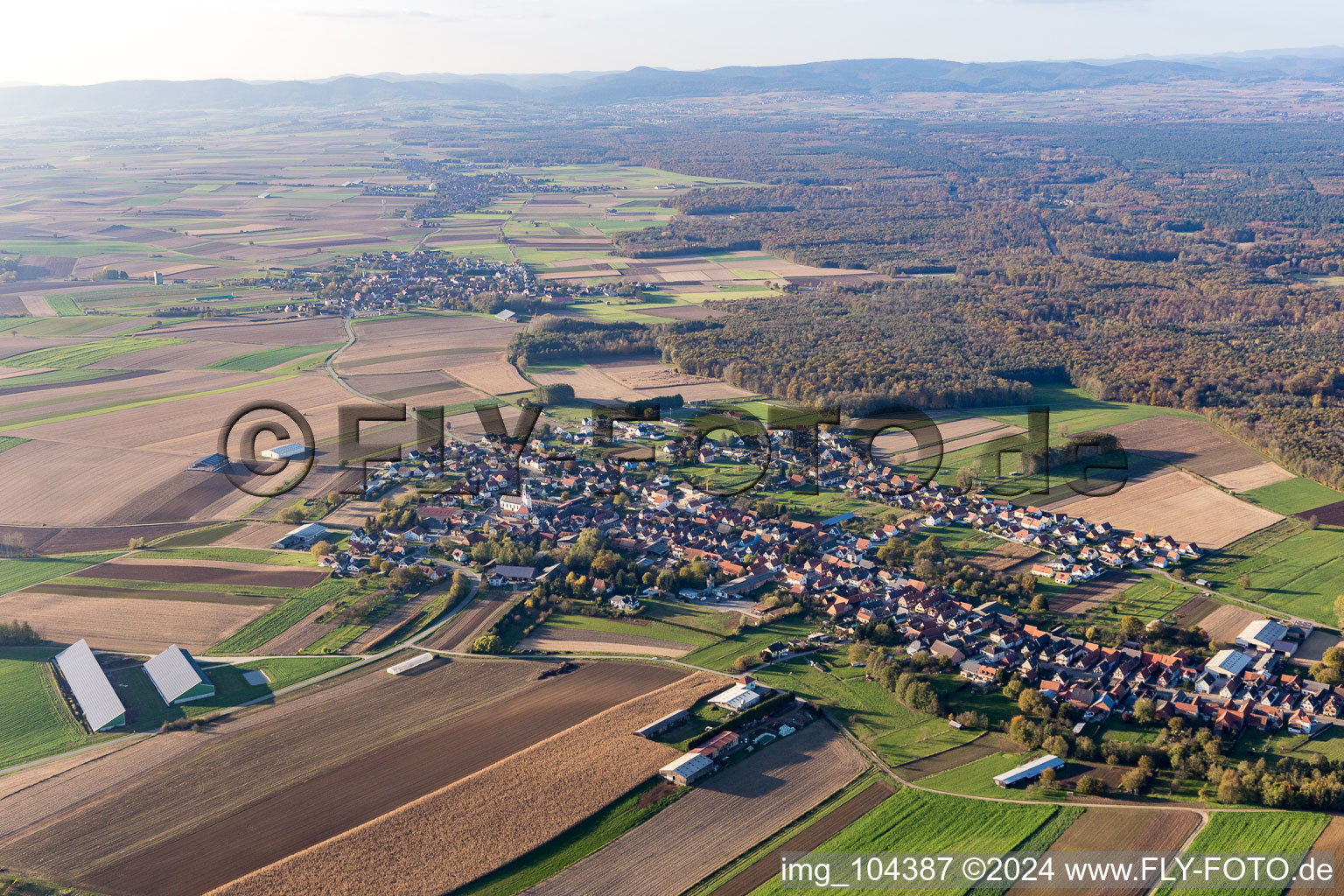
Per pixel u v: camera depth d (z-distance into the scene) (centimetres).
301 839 14575
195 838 14600
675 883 13675
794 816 15062
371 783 15800
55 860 14162
